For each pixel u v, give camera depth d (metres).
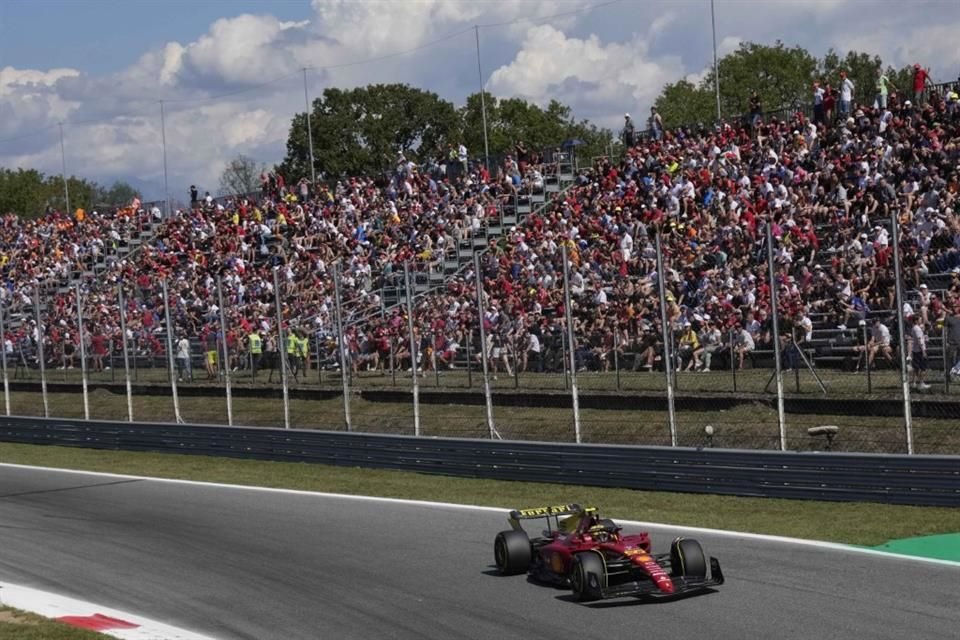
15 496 27.47
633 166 41.47
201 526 22.11
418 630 13.91
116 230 65.12
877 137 33.66
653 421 27.09
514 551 16.33
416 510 22.73
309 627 14.35
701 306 28.03
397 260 44.59
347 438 29.50
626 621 13.73
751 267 28.22
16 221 74.88
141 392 42.78
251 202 59.28
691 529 19.38
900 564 15.91
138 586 17.25
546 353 30.98
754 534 18.58
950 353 23.05
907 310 23.64
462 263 43.75
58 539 21.47
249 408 37.59
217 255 53.34
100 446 36.53
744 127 40.69
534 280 33.88
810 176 34.00
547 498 23.41
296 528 21.39
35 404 45.41
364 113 98.88
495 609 14.68
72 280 61.09
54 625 14.70
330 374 37.50
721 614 13.80
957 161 30.28
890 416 23.56
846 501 20.62
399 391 33.84
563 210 41.84
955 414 22.62
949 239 26.09
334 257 47.34
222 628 14.55
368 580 16.75
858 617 13.39
